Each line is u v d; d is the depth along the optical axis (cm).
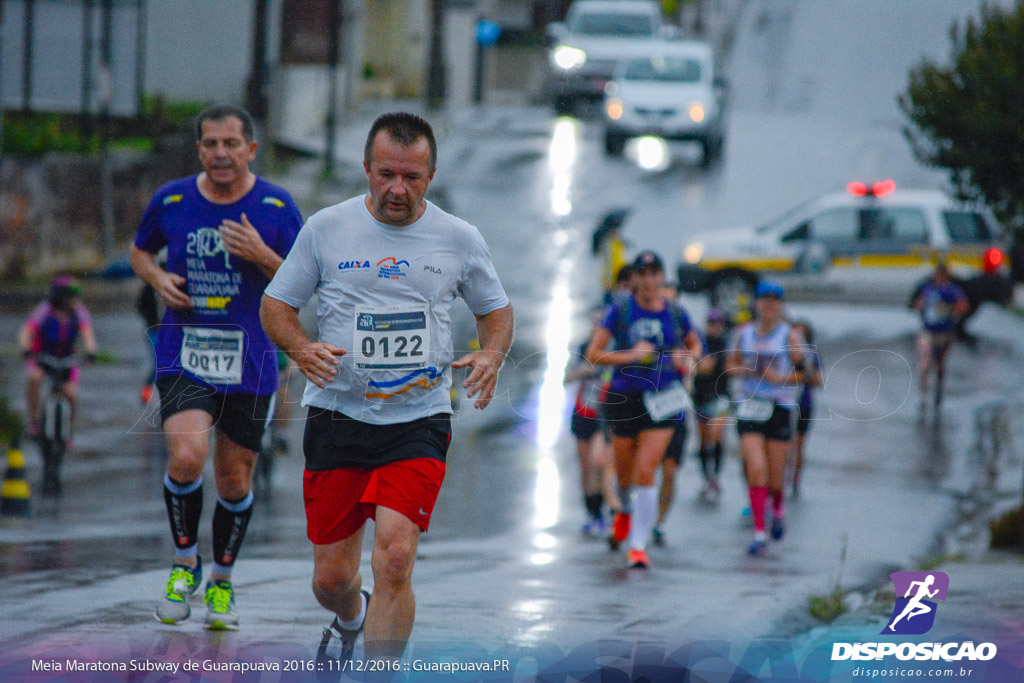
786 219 8438
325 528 1738
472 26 17788
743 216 9906
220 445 2052
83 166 8819
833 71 14125
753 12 15988
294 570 2802
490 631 2195
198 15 11506
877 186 8375
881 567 3281
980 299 8175
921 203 8344
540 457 4994
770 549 3531
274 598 2438
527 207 10125
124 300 8306
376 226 1688
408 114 1667
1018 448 5450
